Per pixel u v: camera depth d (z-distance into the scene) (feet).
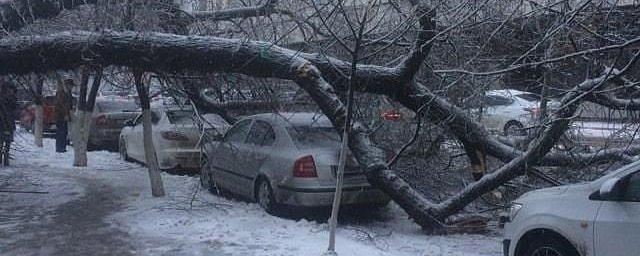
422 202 27.96
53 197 35.32
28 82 38.70
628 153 29.81
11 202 34.04
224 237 26.21
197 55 29.04
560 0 27.20
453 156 34.32
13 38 30.48
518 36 31.04
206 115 43.70
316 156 28.63
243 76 32.94
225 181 34.50
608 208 17.89
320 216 30.68
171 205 32.27
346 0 29.14
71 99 57.41
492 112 45.93
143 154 47.44
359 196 29.14
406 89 30.17
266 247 24.63
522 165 27.48
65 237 26.61
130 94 44.29
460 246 25.98
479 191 27.73
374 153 28.19
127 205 32.96
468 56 31.55
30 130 69.97
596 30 28.40
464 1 27.61
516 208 20.79
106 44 29.22
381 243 25.94
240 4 36.40
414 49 28.50
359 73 29.45
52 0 31.37
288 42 31.37
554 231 19.11
